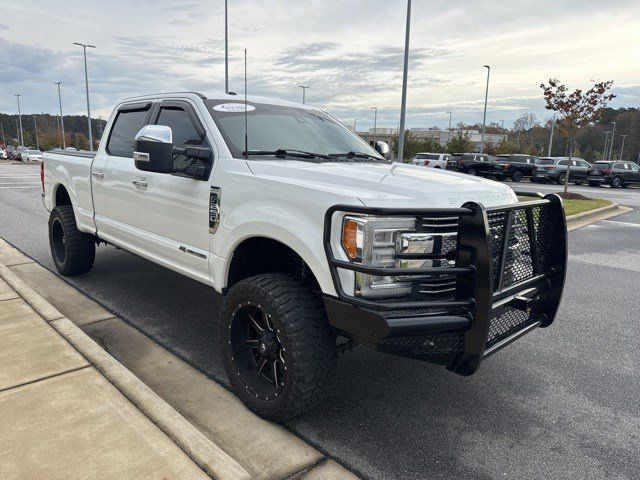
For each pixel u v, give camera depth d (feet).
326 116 15.96
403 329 8.61
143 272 21.09
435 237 9.27
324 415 10.94
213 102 13.43
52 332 13.17
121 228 15.49
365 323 8.79
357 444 9.93
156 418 9.52
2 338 12.78
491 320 9.76
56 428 9.10
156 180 13.57
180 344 14.33
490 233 9.31
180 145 13.33
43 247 25.71
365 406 11.37
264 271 12.03
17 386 10.48
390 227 9.02
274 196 10.30
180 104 13.91
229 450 9.51
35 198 48.78
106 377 10.94
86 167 17.38
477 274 8.98
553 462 9.58
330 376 9.80
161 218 13.62
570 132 63.10
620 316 18.07
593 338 15.90
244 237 10.82
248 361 10.86
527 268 11.11
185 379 12.24
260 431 10.12
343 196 9.27
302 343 9.50
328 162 12.63
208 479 8.02
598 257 28.45
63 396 10.14
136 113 15.83
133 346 14.07
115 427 9.20
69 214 19.15
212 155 12.19
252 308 10.50
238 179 11.18
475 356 9.19
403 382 12.55
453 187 10.34
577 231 37.88
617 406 11.72
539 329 16.65
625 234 36.68
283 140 13.25
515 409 11.46
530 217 10.91
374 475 9.04
